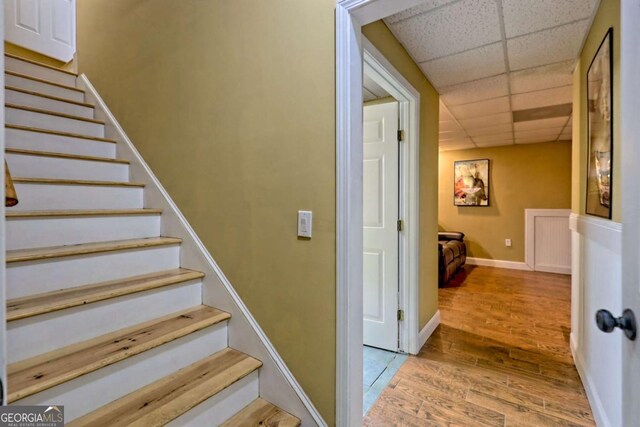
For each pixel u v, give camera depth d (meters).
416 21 1.83
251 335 1.57
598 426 1.57
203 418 1.30
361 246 1.38
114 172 2.18
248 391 1.49
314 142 1.36
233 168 1.64
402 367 2.19
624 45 0.74
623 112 0.75
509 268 5.44
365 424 1.63
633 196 0.68
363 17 1.30
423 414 1.70
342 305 1.32
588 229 1.82
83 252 1.50
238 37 1.61
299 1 1.40
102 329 1.39
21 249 1.48
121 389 1.25
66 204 1.82
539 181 5.22
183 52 1.87
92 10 2.61
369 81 2.23
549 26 1.86
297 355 1.45
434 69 2.42
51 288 1.41
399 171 2.42
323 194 1.35
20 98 2.25
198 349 1.53
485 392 1.89
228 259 1.67
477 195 5.69
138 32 2.18
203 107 1.76
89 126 2.42
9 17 2.81
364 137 2.55
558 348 2.46
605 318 0.73
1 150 0.50
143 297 1.53
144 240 1.83
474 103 3.17
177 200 1.92
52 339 1.25
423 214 2.57
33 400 1.03
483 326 2.91
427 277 2.70
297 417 1.43
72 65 3.03
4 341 0.50
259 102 1.53
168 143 1.97
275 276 1.50
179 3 1.89
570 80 2.60
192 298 1.74
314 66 1.36
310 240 1.39
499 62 2.31
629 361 0.70
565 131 4.37
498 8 1.71
